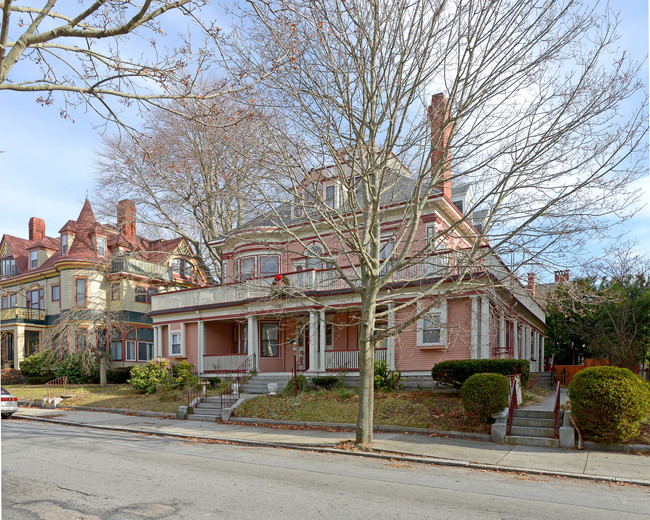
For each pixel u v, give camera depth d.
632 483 8.86
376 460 10.77
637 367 23.86
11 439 13.35
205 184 20.30
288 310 21.77
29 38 5.45
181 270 36.97
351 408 15.95
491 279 13.20
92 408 20.55
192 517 6.41
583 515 6.78
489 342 18.22
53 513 6.52
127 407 20.02
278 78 11.52
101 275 34.62
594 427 11.41
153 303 28.41
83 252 34.38
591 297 12.84
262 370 23.81
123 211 29.86
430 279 18.09
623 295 23.23
